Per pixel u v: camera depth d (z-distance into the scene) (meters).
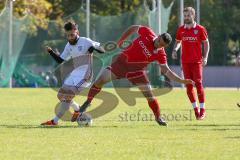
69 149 28.08
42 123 37.72
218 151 27.62
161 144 29.70
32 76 94.06
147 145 29.36
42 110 49.78
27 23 93.75
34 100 62.50
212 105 56.97
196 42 43.03
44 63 94.50
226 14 135.38
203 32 43.09
